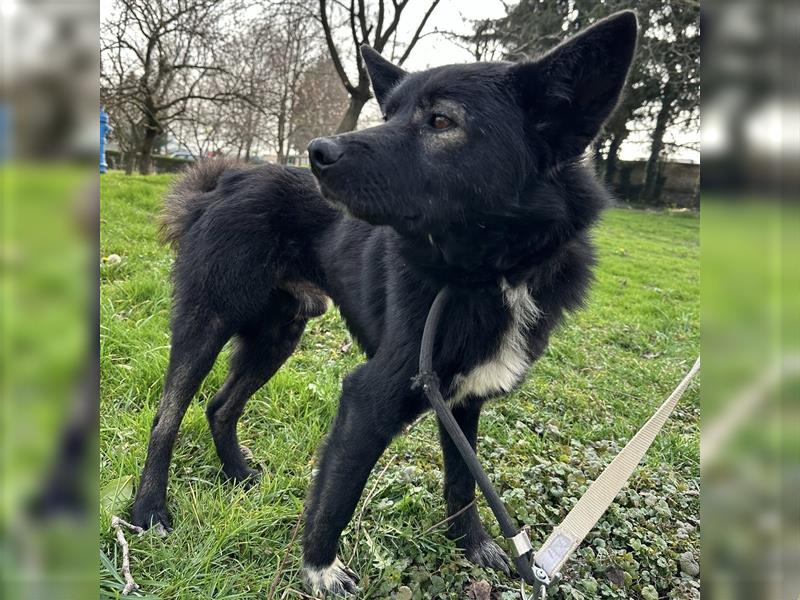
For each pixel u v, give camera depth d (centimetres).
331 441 57
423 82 55
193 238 73
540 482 75
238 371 77
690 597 60
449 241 54
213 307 70
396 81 67
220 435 74
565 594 58
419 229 52
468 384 57
